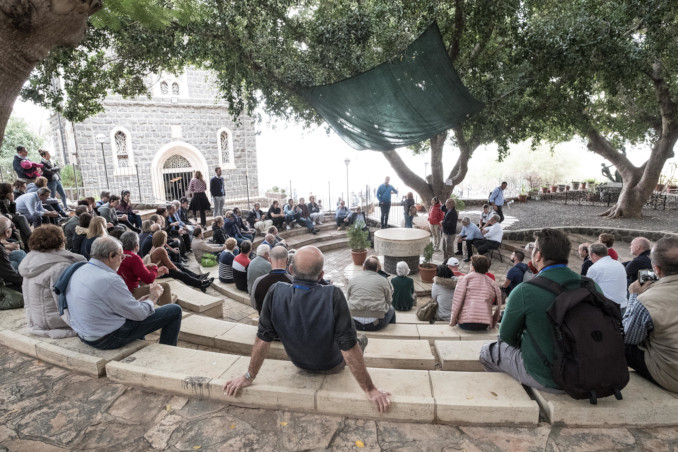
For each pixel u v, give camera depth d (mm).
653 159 15594
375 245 10406
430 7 8664
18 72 2959
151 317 3482
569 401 2535
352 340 2482
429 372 2953
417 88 7848
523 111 12102
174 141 21938
